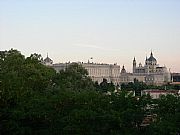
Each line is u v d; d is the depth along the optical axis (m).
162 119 49.78
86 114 47.53
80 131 47.41
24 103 52.56
